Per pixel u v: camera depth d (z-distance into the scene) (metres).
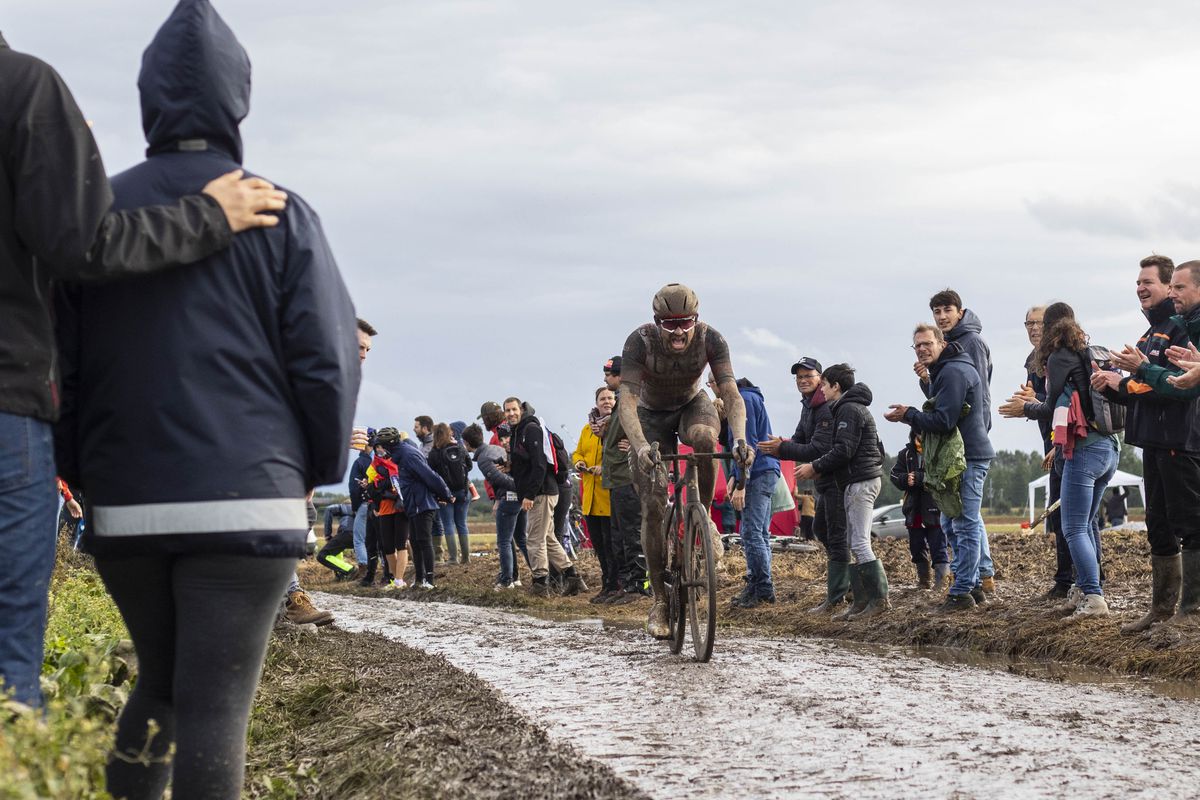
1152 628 8.36
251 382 3.33
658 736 5.58
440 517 21.84
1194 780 4.59
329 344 3.38
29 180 3.17
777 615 12.15
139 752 3.58
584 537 24.61
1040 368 9.76
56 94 3.24
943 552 12.38
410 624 12.00
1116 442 9.50
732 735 5.57
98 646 5.82
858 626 10.74
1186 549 8.31
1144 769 4.78
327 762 5.44
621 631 10.70
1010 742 5.33
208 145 3.54
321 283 3.39
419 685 7.07
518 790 4.47
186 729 3.31
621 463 14.06
